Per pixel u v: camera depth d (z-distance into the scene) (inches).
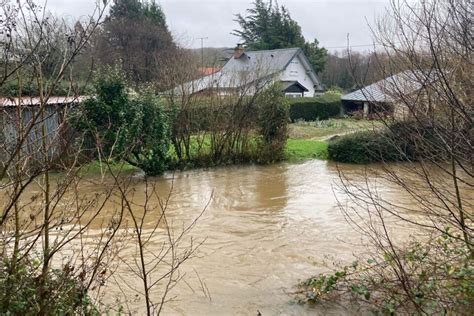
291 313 177.6
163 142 457.4
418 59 139.3
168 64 565.3
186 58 555.2
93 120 400.2
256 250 254.1
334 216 320.8
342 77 1509.6
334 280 190.4
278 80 566.3
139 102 432.8
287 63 1250.0
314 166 522.6
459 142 132.6
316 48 1534.2
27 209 258.1
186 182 438.3
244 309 182.1
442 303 157.1
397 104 157.9
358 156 529.3
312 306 182.4
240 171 497.0
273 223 307.0
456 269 163.3
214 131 523.5
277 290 200.7
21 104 104.9
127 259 232.8
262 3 1593.3
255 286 205.5
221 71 590.9
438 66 108.3
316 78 1401.3
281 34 1520.7
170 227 294.7
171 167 494.3
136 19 1144.8
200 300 190.4
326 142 648.4
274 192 399.5
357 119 526.6
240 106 533.6
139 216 317.1
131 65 893.2
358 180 436.8
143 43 1075.9
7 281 103.6
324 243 264.5
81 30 115.2
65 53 102.7
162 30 1142.3
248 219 317.1
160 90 506.0
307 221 310.7
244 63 1282.0
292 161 554.3
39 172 101.5
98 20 103.7
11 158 96.4
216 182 439.8
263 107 541.6
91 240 244.5
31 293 107.1
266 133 546.3
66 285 114.7
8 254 134.7
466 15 125.5
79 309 119.8
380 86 175.3
